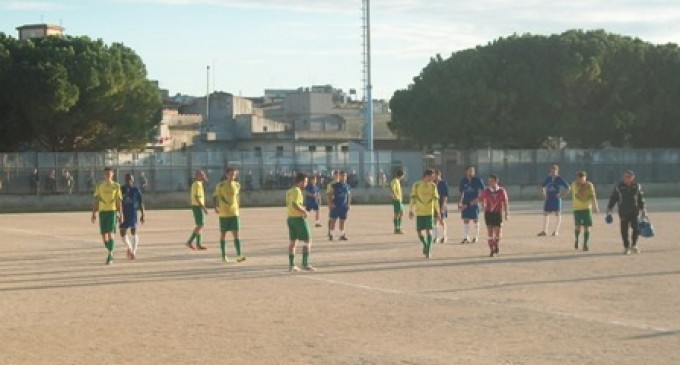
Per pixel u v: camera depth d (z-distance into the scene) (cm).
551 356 1089
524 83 7819
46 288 1803
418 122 8150
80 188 6256
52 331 1309
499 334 1238
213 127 10331
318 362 1074
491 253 2397
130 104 7125
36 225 4141
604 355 1093
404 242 2884
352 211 5266
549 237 3053
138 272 2077
